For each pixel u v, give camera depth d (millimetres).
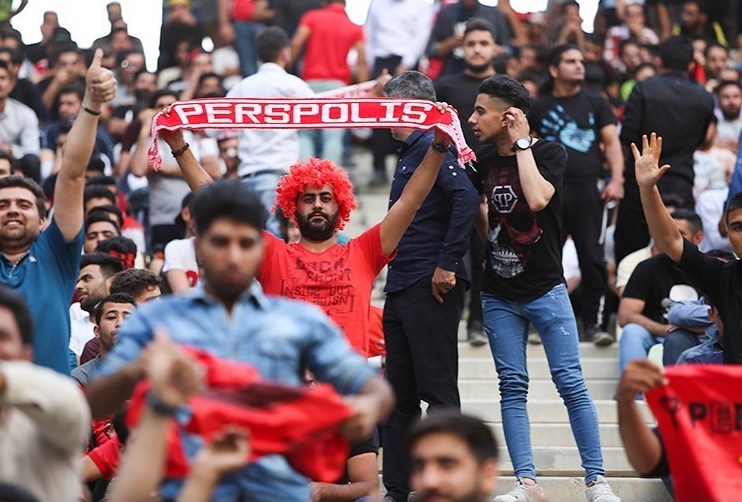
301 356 12781
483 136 20906
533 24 44500
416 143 21172
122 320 21281
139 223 33312
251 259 12516
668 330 24172
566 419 25703
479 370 27781
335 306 19281
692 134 30484
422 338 20828
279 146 30750
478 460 12258
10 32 43125
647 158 18531
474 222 21047
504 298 21172
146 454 11250
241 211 12445
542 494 20750
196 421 11602
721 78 39281
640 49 42562
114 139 40000
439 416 12398
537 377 27859
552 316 20938
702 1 46375
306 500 12734
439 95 28016
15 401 12031
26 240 18141
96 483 19672
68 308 18172
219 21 44812
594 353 28359
